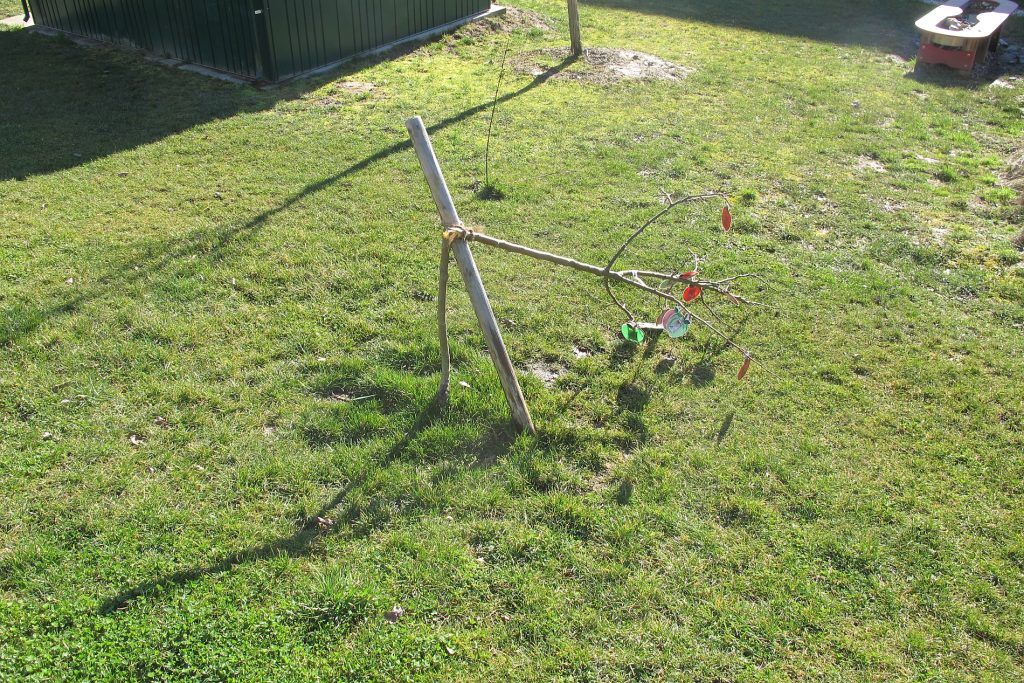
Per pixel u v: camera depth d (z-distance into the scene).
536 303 6.11
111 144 8.66
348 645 3.50
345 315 5.82
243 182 7.90
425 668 3.44
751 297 6.33
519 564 3.96
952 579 3.97
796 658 3.55
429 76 11.26
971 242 7.41
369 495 4.31
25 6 13.08
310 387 5.07
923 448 4.84
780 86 11.63
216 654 3.41
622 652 3.53
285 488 4.32
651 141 9.32
